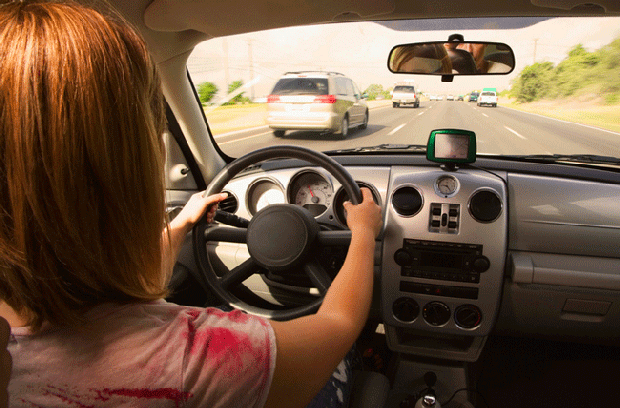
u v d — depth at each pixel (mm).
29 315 406
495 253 1783
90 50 368
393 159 2182
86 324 412
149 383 410
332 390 1146
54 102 349
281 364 470
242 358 443
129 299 447
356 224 954
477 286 1808
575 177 1957
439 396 1894
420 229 1837
